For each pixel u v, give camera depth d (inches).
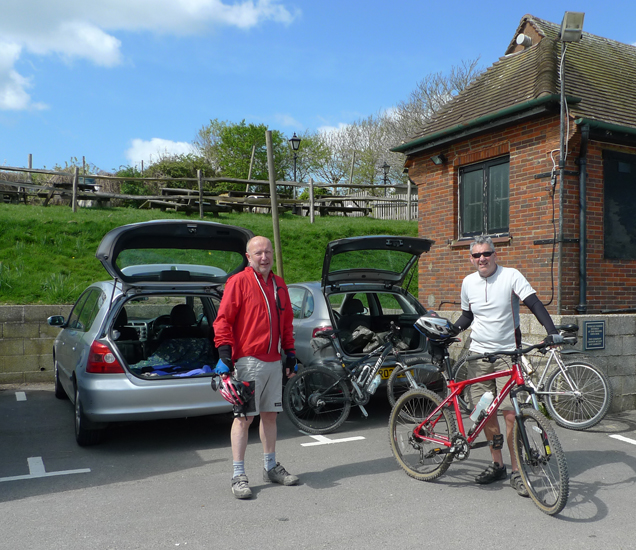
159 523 137.8
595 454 193.8
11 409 263.1
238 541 127.9
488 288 162.9
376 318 271.4
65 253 453.1
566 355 240.8
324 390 227.1
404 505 148.6
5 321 319.6
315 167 1939.0
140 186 1050.1
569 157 295.6
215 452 199.2
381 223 684.7
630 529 133.4
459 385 161.3
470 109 363.9
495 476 162.9
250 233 215.0
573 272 298.5
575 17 264.4
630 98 345.1
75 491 160.6
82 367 200.1
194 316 245.6
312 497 154.9
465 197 361.7
